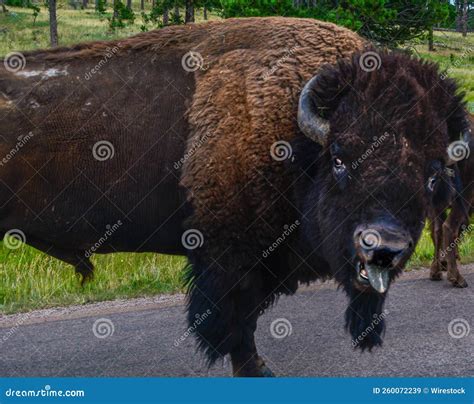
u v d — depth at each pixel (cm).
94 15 5012
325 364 498
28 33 3731
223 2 1288
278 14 1263
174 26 464
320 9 1292
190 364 502
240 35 441
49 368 490
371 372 481
